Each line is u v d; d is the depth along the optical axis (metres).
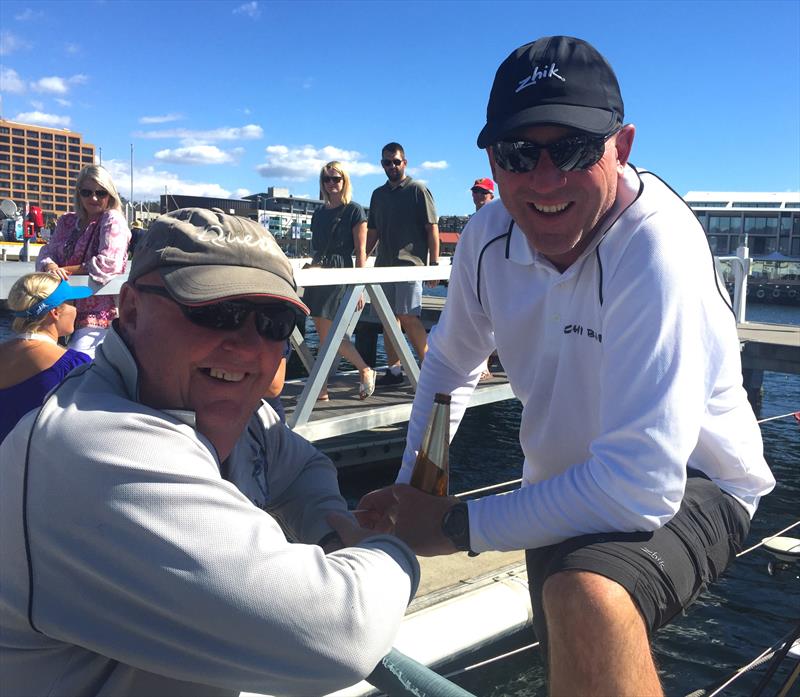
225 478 1.44
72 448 1.06
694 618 4.41
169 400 1.24
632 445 1.28
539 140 1.35
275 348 1.26
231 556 1.04
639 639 1.17
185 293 1.15
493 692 3.09
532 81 1.36
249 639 1.05
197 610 1.03
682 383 1.28
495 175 1.47
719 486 1.58
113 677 1.11
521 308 1.59
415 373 5.63
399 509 1.50
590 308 1.45
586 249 1.42
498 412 10.68
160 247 1.20
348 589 1.12
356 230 5.48
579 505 1.31
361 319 13.35
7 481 1.10
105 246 3.73
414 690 1.07
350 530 1.51
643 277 1.31
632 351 1.31
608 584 1.21
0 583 1.10
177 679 1.09
